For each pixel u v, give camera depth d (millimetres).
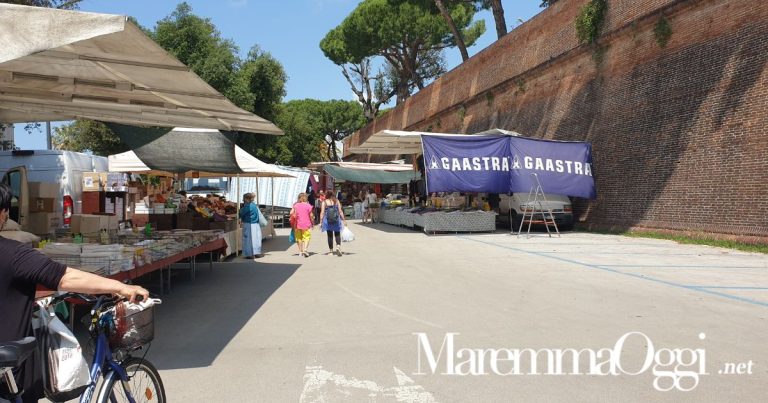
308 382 5176
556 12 25938
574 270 11547
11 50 3910
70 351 3203
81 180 12383
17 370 2838
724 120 16109
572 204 22812
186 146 12125
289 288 10195
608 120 21391
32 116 9766
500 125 30562
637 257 13508
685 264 12250
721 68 16531
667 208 17891
